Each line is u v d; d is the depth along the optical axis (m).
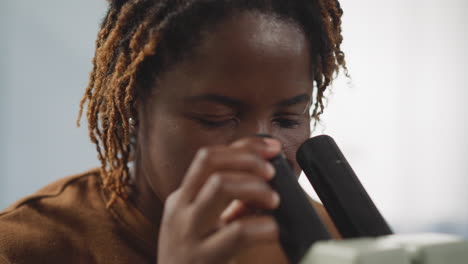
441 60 2.06
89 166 1.86
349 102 2.01
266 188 0.46
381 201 2.04
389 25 2.04
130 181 0.81
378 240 0.41
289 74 0.64
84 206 0.82
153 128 0.69
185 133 0.64
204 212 0.45
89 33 1.85
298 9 0.67
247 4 0.64
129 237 0.78
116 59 0.74
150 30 0.67
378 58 2.04
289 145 0.67
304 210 0.48
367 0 2.03
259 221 0.44
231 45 0.62
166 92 0.66
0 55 1.76
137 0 0.71
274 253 0.59
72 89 1.84
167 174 0.67
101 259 0.77
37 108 1.80
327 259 0.39
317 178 0.59
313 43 0.69
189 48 0.64
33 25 1.79
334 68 0.77
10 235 0.77
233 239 0.44
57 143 1.83
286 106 0.65
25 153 1.80
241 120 0.64
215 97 0.62
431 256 0.40
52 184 0.89
